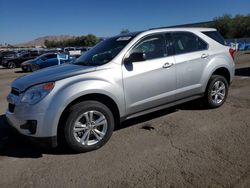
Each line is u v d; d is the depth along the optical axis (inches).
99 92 176.1
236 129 202.1
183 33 226.8
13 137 208.5
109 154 172.2
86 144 175.0
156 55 207.3
